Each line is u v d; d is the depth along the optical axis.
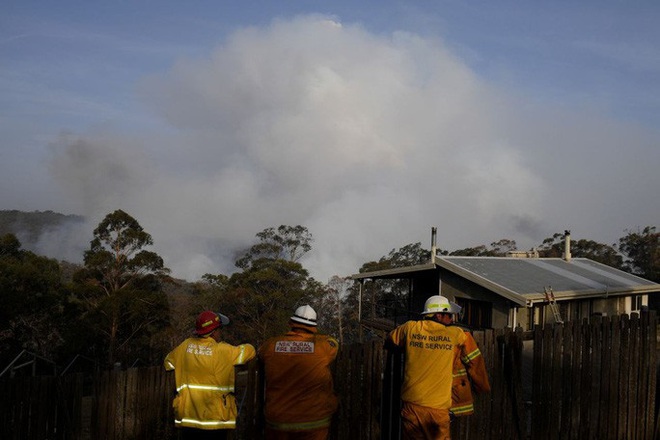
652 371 7.30
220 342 5.27
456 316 5.93
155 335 37.00
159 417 6.12
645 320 7.29
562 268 24.80
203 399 5.09
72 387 6.11
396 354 6.12
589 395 6.89
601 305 22.55
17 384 5.98
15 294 32.06
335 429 5.81
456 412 5.67
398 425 6.05
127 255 39.47
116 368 6.21
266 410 4.99
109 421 5.97
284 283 42.25
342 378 5.89
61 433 6.05
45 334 34.34
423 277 25.19
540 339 6.64
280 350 5.00
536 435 6.56
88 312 34.75
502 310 19.81
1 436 5.90
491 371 6.40
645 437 7.20
